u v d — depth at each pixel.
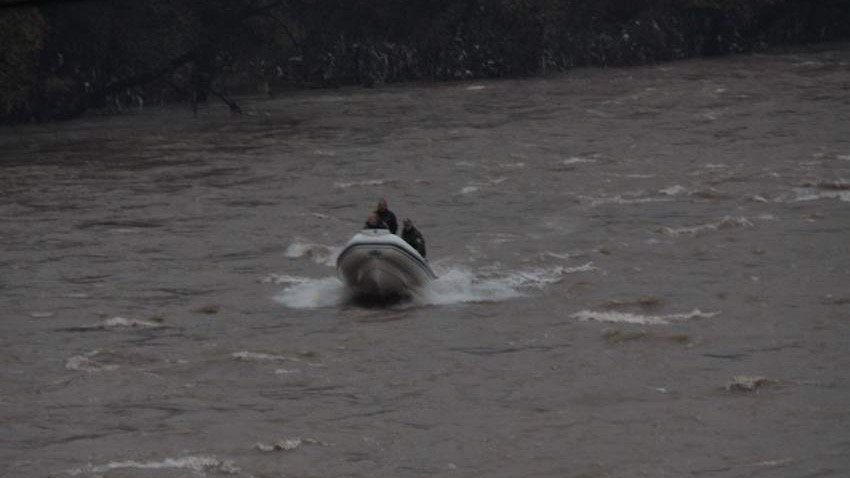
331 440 76.56
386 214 114.81
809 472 69.50
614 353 93.81
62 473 71.62
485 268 124.44
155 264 130.75
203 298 115.19
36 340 101.12
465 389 86.12
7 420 81.06
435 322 103.81
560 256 129.75
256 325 104.56
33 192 180.25
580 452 73.50
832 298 108.69
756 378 85.25
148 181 189.62
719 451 73.12
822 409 79.88
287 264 129.75
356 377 89.38
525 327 101.75
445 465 72.12
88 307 112.44
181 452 74.88
